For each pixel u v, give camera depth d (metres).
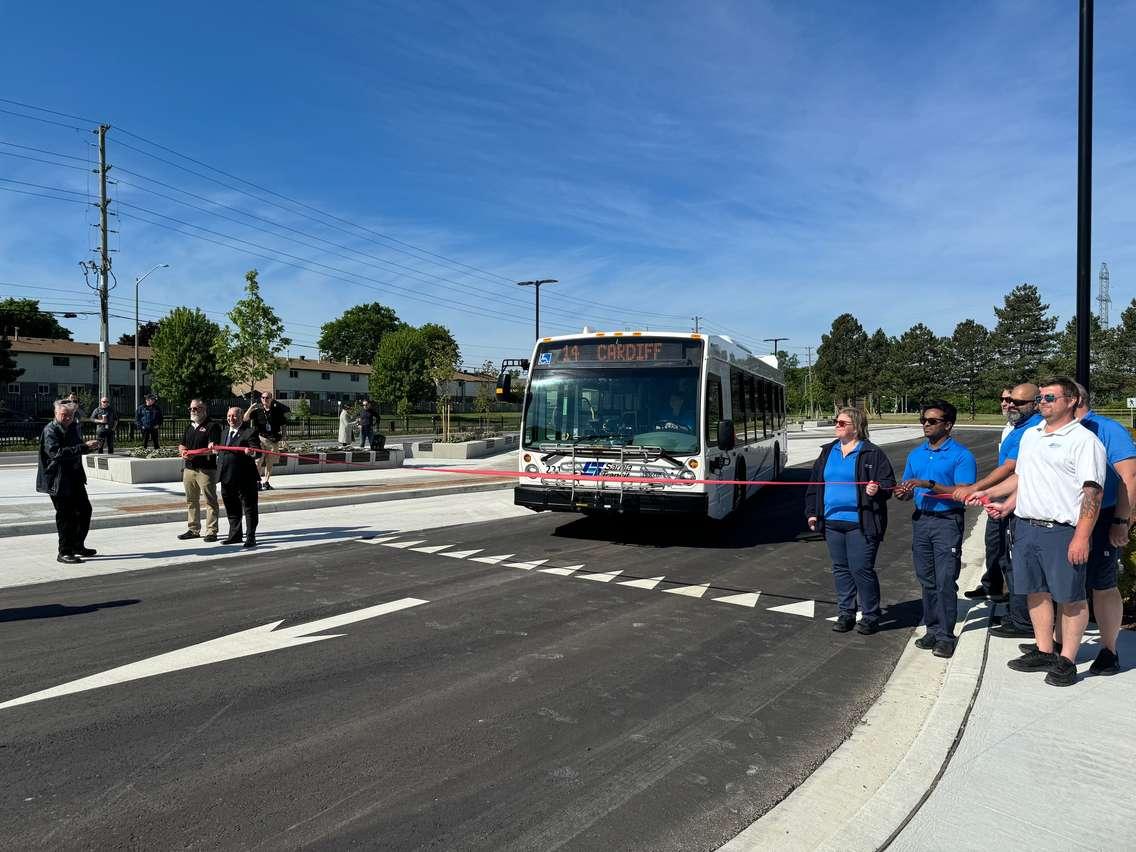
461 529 11.45
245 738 4.07
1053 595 4.57
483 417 52.25
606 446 10.12
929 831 2.98
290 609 6.71
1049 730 3.89
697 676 5.10
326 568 8.51
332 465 20.56
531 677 5.04
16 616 6.45
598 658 5.45
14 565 8.57
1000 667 4.89
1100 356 74.62
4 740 4.02
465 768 3.75
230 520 9.91
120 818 3.25
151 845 3.04
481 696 4.70
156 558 9.03
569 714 4.43
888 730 4.19
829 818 3.27
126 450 26.28
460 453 26.64
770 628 6.25
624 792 3.53
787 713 4.48
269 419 15.49
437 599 7.11
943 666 5.25
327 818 3.27
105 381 33.09
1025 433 4.84
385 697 4.67
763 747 4.02
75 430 8.80
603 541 10.48
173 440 32.59
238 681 4.92
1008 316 82.00
